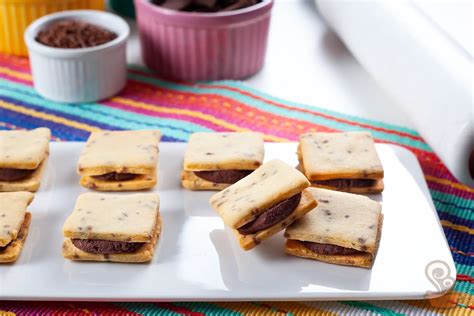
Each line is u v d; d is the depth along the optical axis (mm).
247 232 475
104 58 633
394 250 481
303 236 468
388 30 609
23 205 487
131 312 460
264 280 462
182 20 643
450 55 558
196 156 521
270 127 618
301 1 825
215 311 461
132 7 767
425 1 617
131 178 526
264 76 691
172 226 498
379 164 517
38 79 645
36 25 658
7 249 471
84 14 677
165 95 661
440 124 542
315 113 636
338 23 693
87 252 469
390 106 654
